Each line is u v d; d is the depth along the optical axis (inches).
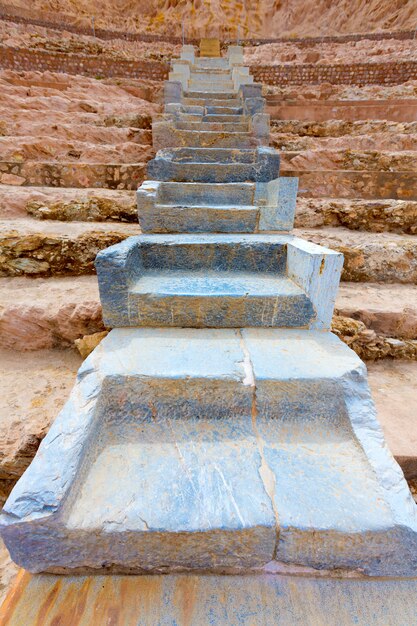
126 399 48.8
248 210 95.3
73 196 122.0
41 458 37.4
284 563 36.1
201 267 82.1
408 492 37.5
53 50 300.5
